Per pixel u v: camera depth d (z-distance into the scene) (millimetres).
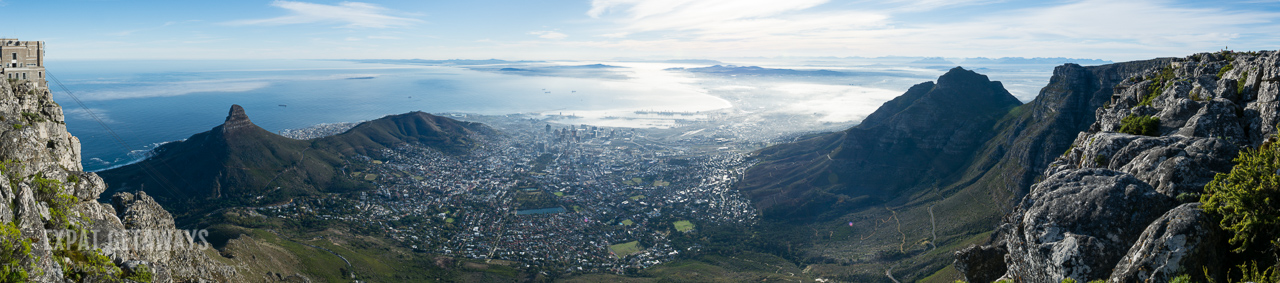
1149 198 36656
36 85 65250
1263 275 29828
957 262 47938
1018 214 42031
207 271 66250
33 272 34250
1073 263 35219
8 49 63188
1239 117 49562
